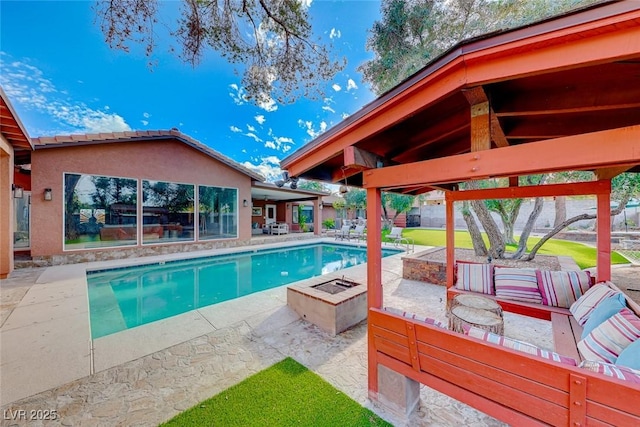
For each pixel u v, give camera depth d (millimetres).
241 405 2316
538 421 1511
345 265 10383
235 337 3570
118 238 9117
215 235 11742
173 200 10445
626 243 10422
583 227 17094
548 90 1992
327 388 2537
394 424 2109
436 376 1946
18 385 2564
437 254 7488
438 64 1620
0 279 6340
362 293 4164
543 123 2627
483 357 1695
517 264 6551
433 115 2467
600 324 2312
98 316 5074
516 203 9633
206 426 2096
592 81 1910
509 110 2031
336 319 3654
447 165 1877
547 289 3705
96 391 2498
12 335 3555
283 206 19938
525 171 1564
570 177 7809
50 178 7891
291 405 2316
